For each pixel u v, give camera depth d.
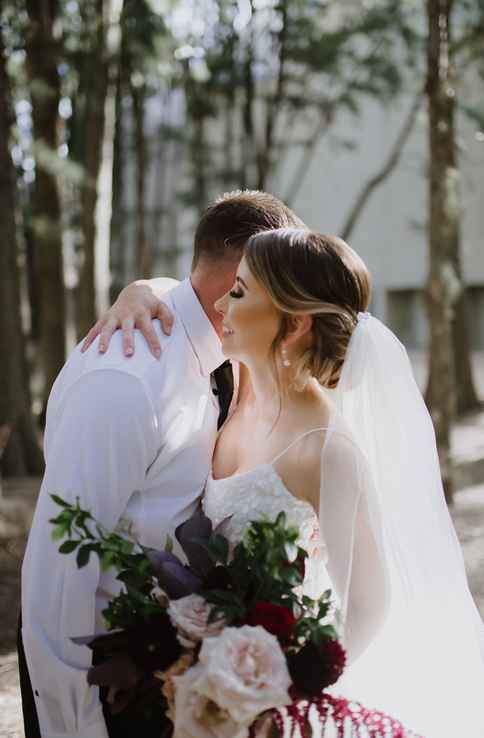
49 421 2.04
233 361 2.10
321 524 1.77
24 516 6.24
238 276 1.86
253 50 12.20
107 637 1.63
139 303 2.04
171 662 1.58
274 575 1.57
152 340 1.95
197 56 12.17
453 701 1.96
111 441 1.82
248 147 12.93
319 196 23.59
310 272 1.79
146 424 1.86
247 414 2.02
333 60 11.70
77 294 9.34
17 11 9.23
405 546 1.90
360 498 1.77
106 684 1.60
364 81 12.05
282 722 1.65
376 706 1.96
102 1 8.87
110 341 1.95
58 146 9.73
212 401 2.05
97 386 1.85
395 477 1.91
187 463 1.96
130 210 16.59
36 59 9.37
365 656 1.97
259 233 1.86
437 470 1.96
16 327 8.43
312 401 1.89
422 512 1.92
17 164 10.30
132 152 14.39
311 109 15.95
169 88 13.03
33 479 8.09
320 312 1.80
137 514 1.90
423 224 10.22
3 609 4.56
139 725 1.81
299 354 1.85
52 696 1.82
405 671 1.96
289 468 1.82
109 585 1.89
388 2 11.52
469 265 22.80
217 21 12.05
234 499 1.84
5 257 8.27
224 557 1.65
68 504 1.64
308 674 1.54
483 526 6.07
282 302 1.79
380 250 23.45
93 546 1.62
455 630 1.96
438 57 6.77
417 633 1.95
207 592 1.60
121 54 10.19
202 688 1.47
